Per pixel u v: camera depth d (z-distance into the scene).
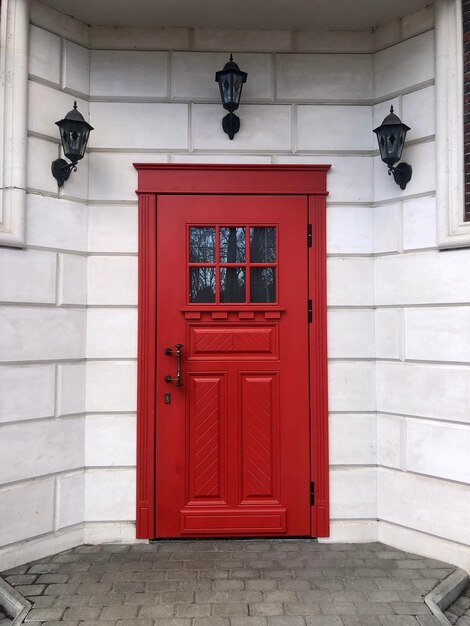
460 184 3.22
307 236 3.59
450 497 3.19
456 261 3.21
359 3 3.39
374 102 3.65
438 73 3.30
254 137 3.62
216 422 3.53
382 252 3.55
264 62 3.64
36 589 2.86
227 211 3.58
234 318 3.56
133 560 3.21
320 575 3.03
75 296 3.45
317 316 3.56
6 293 3.14
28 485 3.20
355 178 3.62
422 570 3.09
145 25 3.60
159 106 3.60
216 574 3.04
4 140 3.18
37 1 3.33
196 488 3.51
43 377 3.29
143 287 3.52
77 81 3.51
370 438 3.54
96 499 3.47
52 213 3.36
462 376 3.16
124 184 3.56
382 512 3.49
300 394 3.54
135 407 3.51
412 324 3.39
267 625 2.55
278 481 3.53
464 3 3.26
